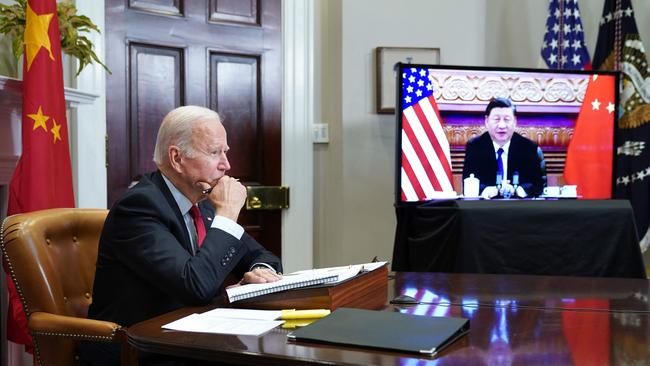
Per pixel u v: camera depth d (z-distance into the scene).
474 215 3.07
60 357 1.69
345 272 1.64
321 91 3.95
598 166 3.57
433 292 1.77
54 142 2.42
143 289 1.71
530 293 1.77
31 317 1.65
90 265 1.94
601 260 3.15
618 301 1.66
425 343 1.19
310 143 3.82
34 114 2.37
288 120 3.74
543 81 3.51
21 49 2.51
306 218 3.80
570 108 3.54
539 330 1.34
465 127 3.43
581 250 3.14
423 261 3.23
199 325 1.37
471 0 4.10
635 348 1.20
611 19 3.98
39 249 1.74
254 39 3.63
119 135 3.22
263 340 1.25
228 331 1.32
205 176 1.76
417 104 3.37
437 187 3.39
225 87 3.55
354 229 3.89
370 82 3.91
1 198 2.57
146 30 3.30
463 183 3.43
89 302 1.91
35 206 2.35
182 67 3.42
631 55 3.89
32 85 2.38
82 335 1.57
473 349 1.19
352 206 3.89
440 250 3.15
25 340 2.42
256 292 1.53
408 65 3.35
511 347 1.21
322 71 3.95
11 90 2.40
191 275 1.59
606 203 3.19
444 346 1.21
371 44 3.91
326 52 3.94
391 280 1.97
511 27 4.18
